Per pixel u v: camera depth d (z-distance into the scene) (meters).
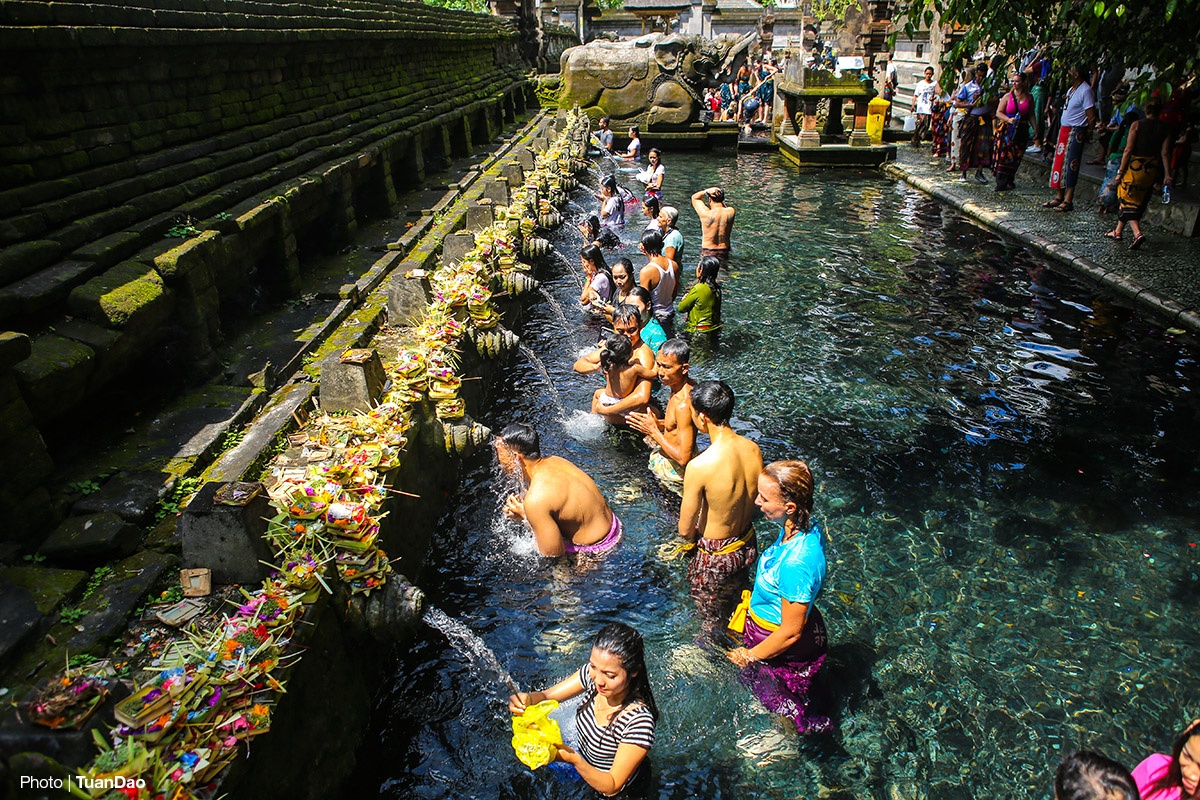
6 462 3.40
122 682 2.60
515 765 3.70
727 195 16.34
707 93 27.34
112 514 3.62
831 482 5.89
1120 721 3.86
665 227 9.84
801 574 3.66
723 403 4.41
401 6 15.39
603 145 20.89
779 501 3.69
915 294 9.84
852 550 5.15
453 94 16.78
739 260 11.56
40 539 3.53
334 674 3.47
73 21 5.09
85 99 5.38
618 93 23.67
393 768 3.68
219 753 2.49
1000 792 3.53
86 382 4.10
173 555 3.49
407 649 4.36
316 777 3.20
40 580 3.20
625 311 6.51
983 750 3.73
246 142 7.60
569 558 4.93
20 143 4.74
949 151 19.16
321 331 6.11
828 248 12.08
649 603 4.67
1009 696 4.02
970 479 5.89
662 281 8.91
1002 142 14.74
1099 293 9.58
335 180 8.14
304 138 8.84
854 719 3.91
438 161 14.44
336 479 3.86
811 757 3.71
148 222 5.35
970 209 13.73
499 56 25.53
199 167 6.42
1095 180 13.80
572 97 23.97
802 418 6.85
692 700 3.99
